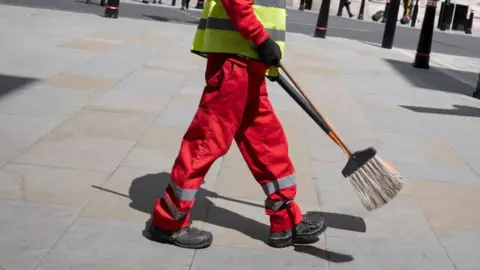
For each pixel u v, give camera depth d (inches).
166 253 156.9
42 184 192.1
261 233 173.0
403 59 570.3
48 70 350.9
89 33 497.0
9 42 422.6
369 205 157.0
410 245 173.5
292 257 160.6
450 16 1250.0
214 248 161.9
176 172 155.3
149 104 300.5
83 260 149.7
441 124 321.4
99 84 331.0
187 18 727.1
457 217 196.2
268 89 355.6
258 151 159.3
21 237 157.8
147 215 177.2
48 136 239.0
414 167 243.8
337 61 502.6
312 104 159.2
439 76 489.7
